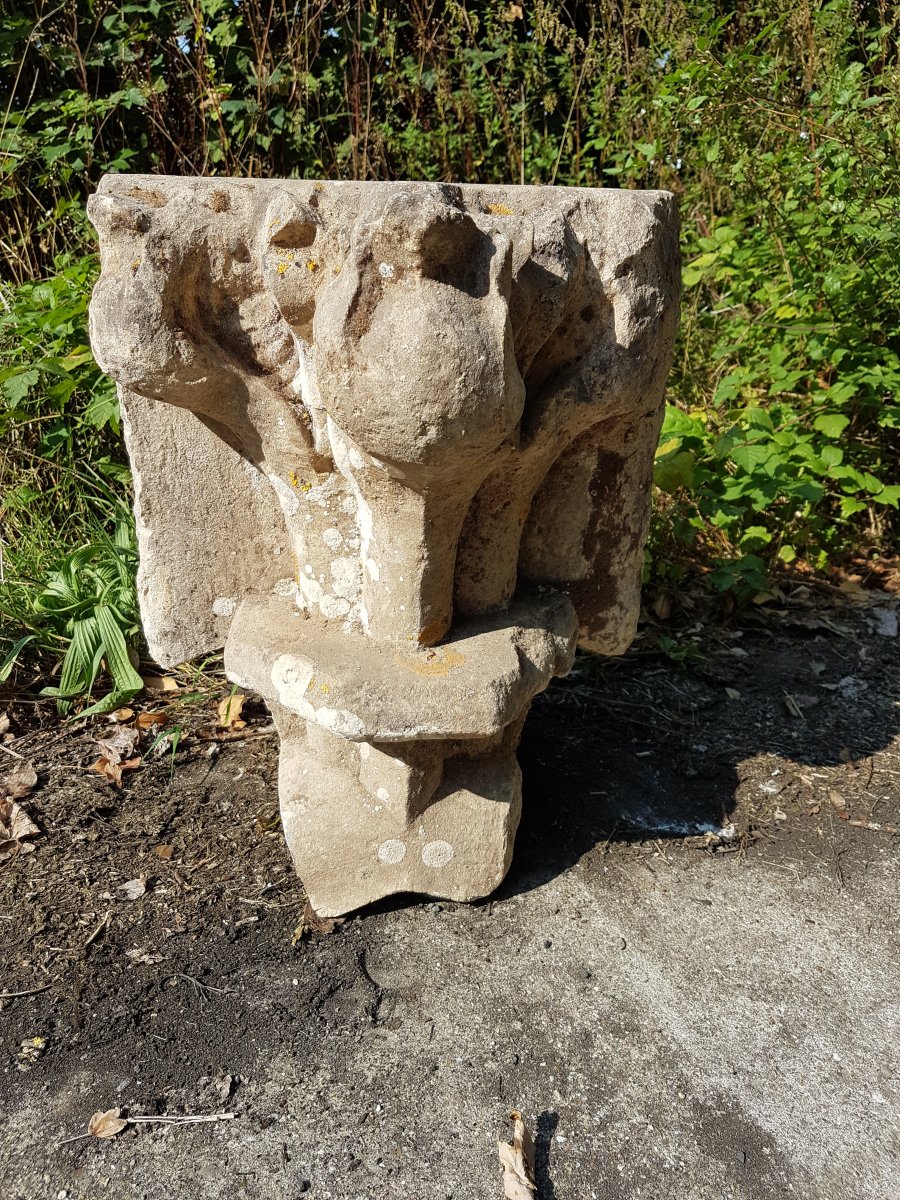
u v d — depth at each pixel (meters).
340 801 1.68
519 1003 1.54
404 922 1.70
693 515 2.94
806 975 1.60
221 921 1.71
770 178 2.90
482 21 3.88
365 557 1.52
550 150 3.78
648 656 2.64
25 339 2.86
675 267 1.50
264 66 3.61
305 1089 1.40
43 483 3.00
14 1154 1.32
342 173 3.74
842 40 3.10
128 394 1.55
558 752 2.19
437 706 1.45
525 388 1.45
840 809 2.04
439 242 1.18
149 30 3.58
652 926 1.70
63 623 2.49
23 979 1.60
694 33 3.20
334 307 1.23
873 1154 1.32
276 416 1.46
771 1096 1.39
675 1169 1.29
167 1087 1.41
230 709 2.33
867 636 2.79
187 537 1.64
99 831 1.95
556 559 1.71
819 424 2.89
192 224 1.36
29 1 3.54
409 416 1.21
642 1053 1.46
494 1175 1.28
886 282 2.95
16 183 3.45
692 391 3.33
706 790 2.10
